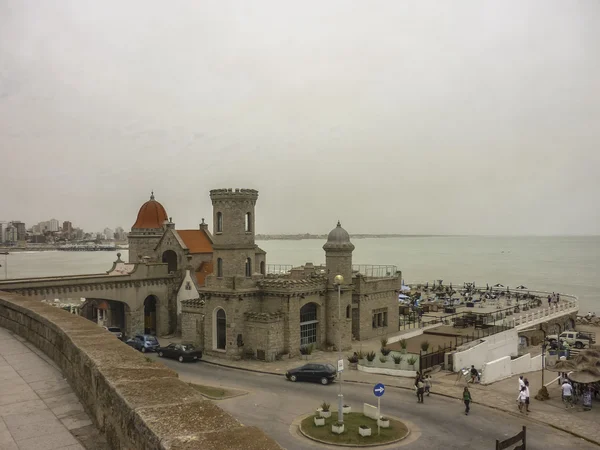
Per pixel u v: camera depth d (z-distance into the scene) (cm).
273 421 3734
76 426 1137
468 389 4181
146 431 814
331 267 6359
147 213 8581
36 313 1933
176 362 5809
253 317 5869
